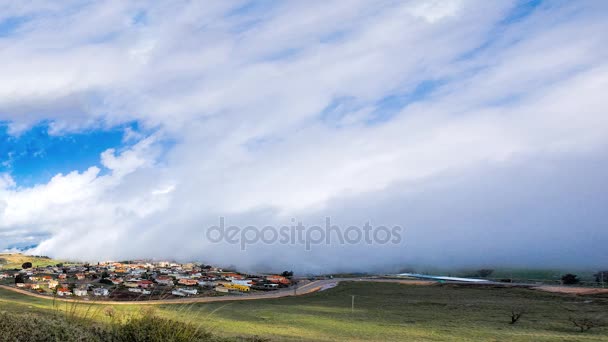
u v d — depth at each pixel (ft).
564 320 304.91
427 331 254.27
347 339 200.44
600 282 613.11
